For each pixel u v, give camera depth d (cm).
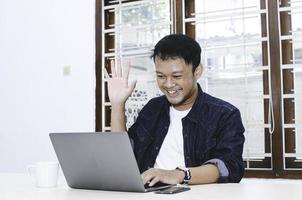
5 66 323
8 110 321
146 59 280
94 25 297
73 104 299
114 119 162
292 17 242
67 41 304
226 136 141
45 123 308
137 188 102
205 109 152
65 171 115
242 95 249
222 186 111
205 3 265
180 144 155
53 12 310
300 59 239
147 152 162
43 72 311
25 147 314
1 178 142
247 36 250
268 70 243
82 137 106
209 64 259
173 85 145
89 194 102
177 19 269
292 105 240
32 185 124
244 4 253
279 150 236
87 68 296
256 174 241
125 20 292
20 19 321
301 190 101
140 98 278
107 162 104
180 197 92
